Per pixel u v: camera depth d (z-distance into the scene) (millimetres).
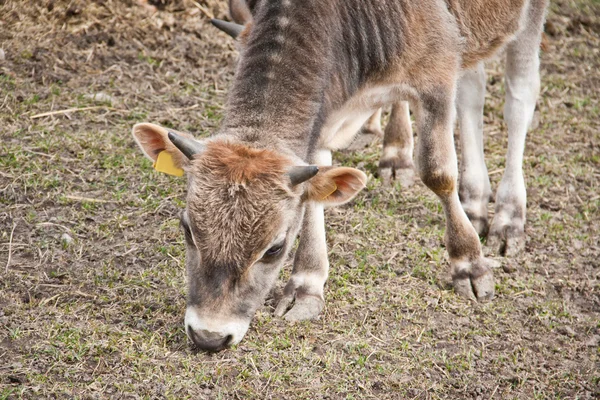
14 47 13250
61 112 12047
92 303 8852
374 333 8875
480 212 10805
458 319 9227
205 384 7867
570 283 10031
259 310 8984
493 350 8844
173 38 14031
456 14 9492
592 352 8984
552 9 16766
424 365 8500
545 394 8328
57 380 7773
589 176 12211
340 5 8492
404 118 11469
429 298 9469
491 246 10578
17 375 7754
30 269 9320
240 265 7320
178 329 8523
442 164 9273
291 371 8133
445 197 9469
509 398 8227
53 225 10039
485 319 9281
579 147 12922
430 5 8953
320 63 8156
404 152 11555
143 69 13328
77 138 11555
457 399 8148
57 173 10898
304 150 7926
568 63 15320
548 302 9680
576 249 10672
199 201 7215
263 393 7867
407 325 9047
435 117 9211
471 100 10844
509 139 10812
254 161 7262
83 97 12430
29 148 11250
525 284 9969
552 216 11297
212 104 12719
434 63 9055
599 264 10398
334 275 9664
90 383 7770
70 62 13172
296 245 10141
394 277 9766
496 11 9992
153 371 7969
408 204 11164
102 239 9930
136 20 14164
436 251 10281
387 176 11555
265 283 7688
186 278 9328
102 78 12984
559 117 13656
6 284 9008
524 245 10641
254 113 7734
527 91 10820
